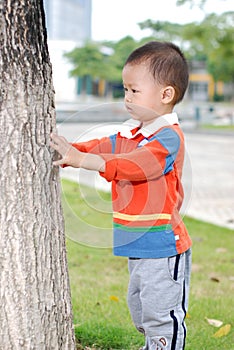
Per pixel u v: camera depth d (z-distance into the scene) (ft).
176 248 9.16
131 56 9.70
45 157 8.36
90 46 130.11
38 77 8.20
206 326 12.47
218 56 92.58
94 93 153.99
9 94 7.98
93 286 14.96
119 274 16.19
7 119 8.00
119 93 144.36
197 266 17.13
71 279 15.51
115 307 13.30
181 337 9.34
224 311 13.32
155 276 9.09
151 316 9.25
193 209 26.08
